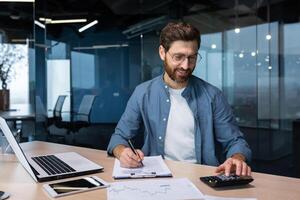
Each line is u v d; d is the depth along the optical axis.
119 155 1.43
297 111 4.34
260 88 4.50
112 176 1.23
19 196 1.04
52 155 1.55
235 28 4.56
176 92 1.62
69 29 5.09
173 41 1.45
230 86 4.62
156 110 1.63
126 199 0.98
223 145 1.59
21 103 4.85
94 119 5.32
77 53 5.15
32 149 1.74
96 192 1.06
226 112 1.61
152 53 5.13
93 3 5.12
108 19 5.18
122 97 5.32
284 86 4.38
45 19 4.96
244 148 1.47
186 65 1.47
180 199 0.98
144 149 1.65
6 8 4.80
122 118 1.70
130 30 5.19
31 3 4.87
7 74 4.78
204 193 1.04
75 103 5.16
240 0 4.51
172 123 1.61
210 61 4.65
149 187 1.08
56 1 4.99
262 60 4.46
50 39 5.01
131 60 5.22
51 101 5.00
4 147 1.62
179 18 4.92
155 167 1.31
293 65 4.31
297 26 4.22
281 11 4.29
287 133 4.38
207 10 4.70
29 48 4.90
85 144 4.98
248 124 4.57
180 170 1.29
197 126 1.59
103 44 5.21
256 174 1.25
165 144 1.61
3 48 4.80
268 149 4.42
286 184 1.13
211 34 4.68
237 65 4.59
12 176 1.25
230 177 1.13
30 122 3.96
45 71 4.98
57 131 4.99
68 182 1.15
